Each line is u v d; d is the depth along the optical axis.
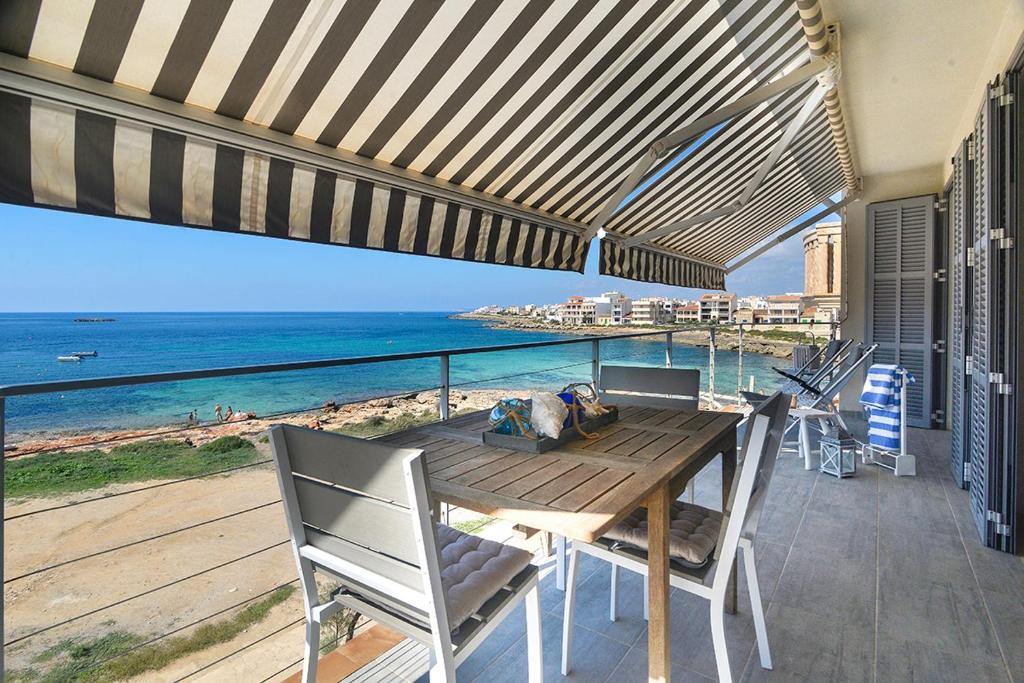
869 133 4.47
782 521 3.08
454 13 1.83
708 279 6.32
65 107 1.45
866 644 1.96
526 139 2.66
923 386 5.46
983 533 2.74
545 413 1.84
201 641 5.89
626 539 1.77
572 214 3.58
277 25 1.60
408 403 15.87
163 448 14.48
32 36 1.35
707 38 2.43
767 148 4.17
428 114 2.20
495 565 1.50
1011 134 2.61
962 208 3.45
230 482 12.17
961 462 3.54
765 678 1.79
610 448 1.85
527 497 1.38
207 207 1.77
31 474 12.73
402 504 1.17
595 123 2.76
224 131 1.77
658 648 1.55
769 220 6.67
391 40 1.82
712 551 1.73
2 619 1.21
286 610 6.35
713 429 2.12
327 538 1.38
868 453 4.23
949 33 2.84
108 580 8.09
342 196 2.21
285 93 1.82
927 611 2.16
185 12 1.47
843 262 6.11
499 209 3.00
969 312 3.44
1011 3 2.56
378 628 2.11
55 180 1.44
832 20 2.69
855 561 2.59
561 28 2.07
